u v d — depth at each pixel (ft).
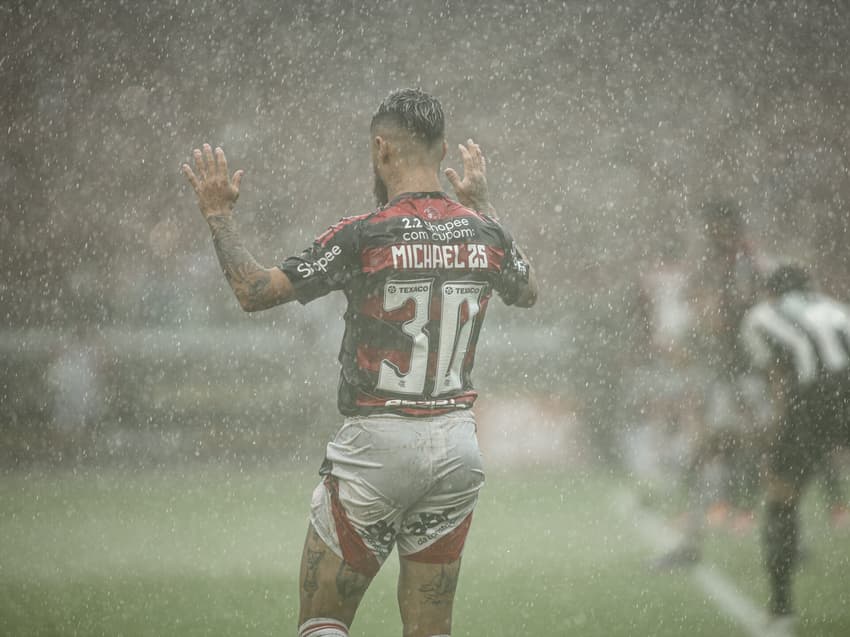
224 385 132.16
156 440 124.47
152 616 53.31
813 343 55.01
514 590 58.23
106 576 62.18
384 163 35.73
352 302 34.55
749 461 71.92
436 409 34.14
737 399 71.77
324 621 34.53
